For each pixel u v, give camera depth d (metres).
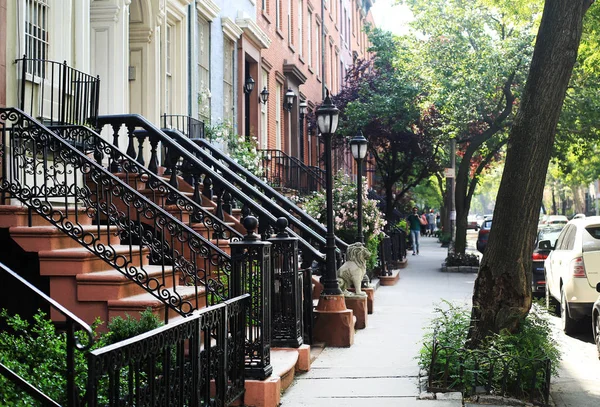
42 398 4.27
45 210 8.29
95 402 3.96
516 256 8.30
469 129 27.70
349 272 12.76
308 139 31.97
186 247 10.98
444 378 7.89
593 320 10.80
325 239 12.02
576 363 10.03
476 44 25.75
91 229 9.04
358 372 8.97
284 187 20.69
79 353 6.11
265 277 7.34
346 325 10.81
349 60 46.53
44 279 8.58
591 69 18.27
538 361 7.63
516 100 26.55
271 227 11.02
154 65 14.88
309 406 7.34
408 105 30.33
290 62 28.72
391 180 32.78
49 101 10.40
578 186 69.75
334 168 36.19
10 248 8.68
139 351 4.46
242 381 6.99
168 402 4.89
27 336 6.57
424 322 13.27
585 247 12.15
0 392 5.10
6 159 9.08
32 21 10.15
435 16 25.97
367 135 31.86
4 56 9.32
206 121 18.03
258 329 7.26
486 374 7.88
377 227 18.94
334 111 11.19
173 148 11.27
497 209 8.42
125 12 13.30
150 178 9.48
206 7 18.09
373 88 32.25
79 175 10.84
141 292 8.60
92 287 8.02
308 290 10.19
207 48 18.66
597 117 24.39
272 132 25.61
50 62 9.98
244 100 21.86
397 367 9.27
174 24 16.58
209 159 12.47
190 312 7.78
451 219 28.84
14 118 8.48
